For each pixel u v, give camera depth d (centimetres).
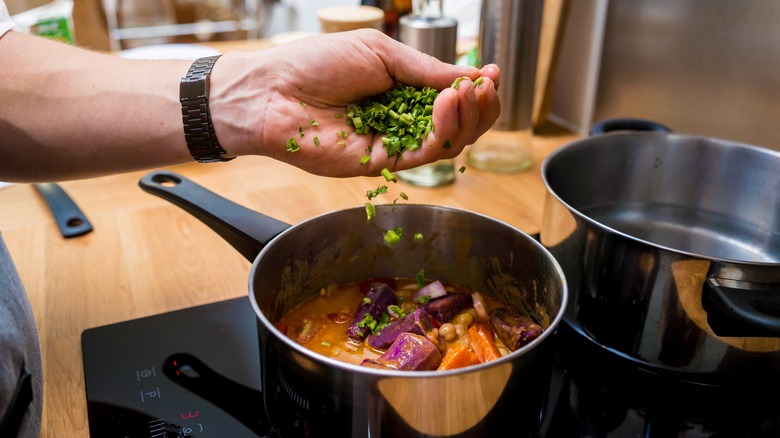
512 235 69
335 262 77
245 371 68
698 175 92
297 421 54
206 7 238
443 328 70
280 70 70
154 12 237
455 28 104
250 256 72
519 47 107
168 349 71
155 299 80
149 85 73
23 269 85
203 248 91
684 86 107
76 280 83
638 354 67
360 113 71
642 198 96
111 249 90
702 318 61
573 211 67
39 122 72
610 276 65
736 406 65
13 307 47
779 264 56
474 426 50
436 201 103
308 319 74
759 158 86
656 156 93
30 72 72
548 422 63
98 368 68
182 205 74
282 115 70
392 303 75
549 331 50
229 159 77
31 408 48
